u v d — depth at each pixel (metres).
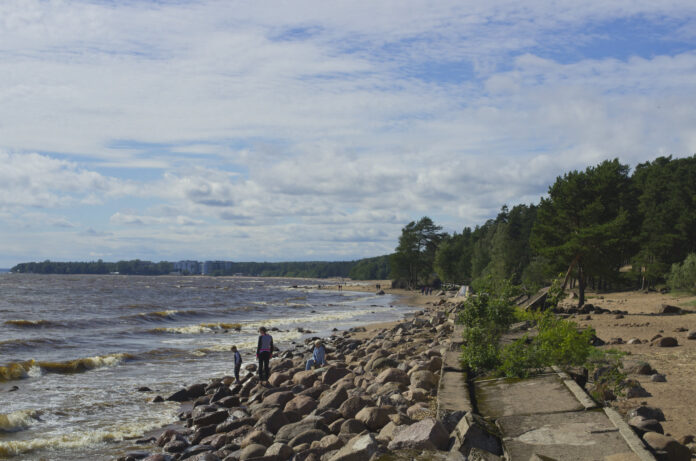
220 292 106.12
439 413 8.37
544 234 42.84
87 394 16.45
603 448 6.43
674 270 50.38
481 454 6.30
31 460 10.38
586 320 29.03
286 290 135.12
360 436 7.65
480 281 13.30
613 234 37.78
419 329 30.11
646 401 10.45
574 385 9.54
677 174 81.56
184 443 11.07
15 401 15.37
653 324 25.77
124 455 10.58
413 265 137.00
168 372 20.53
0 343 25.95
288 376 17.12
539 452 6.41
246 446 9.61
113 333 33.03
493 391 9.79
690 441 7.82
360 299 91.88
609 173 41.00
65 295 82.50
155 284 154.38
